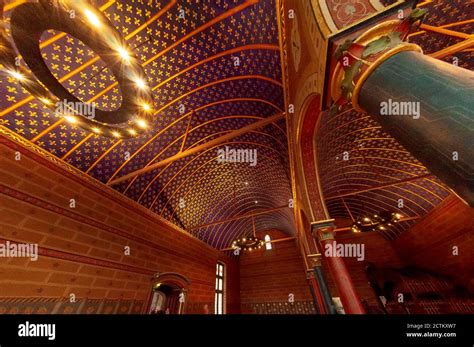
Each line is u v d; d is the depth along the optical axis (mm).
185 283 9695
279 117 6055
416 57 1357
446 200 9938
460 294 9406
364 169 10445
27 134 5121
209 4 4691
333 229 4281
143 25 4844
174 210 9953
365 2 2000
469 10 4633
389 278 11945
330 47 1929
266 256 17281
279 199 11938
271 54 5047
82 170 6301
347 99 1838
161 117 6824
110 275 6289
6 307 4043
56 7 2793
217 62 5844
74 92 5086
